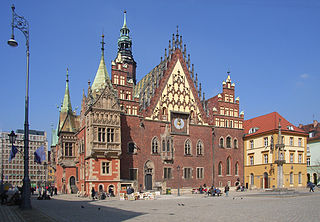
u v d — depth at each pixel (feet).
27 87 104.42
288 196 155.43
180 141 232.73
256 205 111.65
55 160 309.22
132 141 213.05
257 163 247.09
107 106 195.83
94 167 189.16
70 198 180.04
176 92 238.07
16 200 121.29
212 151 245.45
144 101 223.30
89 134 193.16
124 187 197.98
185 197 174.70
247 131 267.80
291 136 244.83
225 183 246.88
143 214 87.20
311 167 289.53
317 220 70.23
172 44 243.40
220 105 255.50
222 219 74.59
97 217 81.51
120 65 219.41
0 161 640.99
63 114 269.23
